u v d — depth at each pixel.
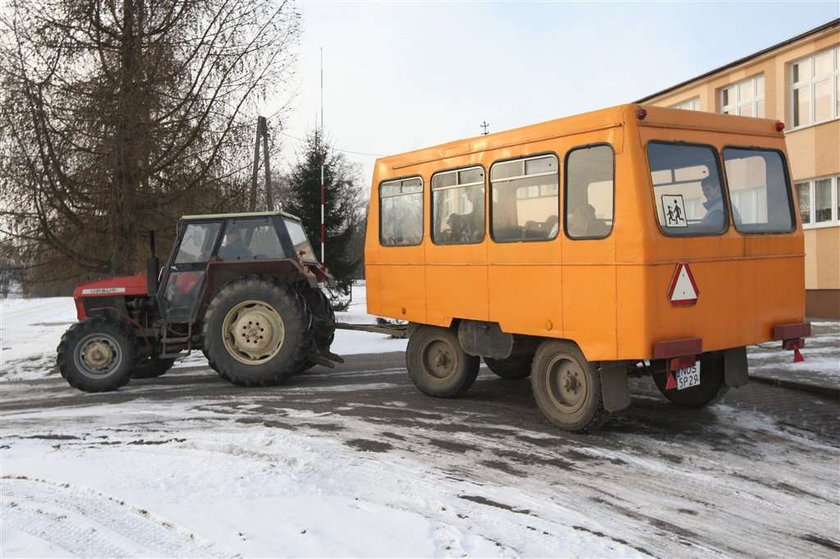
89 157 11.30
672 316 5.58
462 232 7.27
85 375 8.66
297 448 5.45
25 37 10.92
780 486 4.84
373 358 11.30
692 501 4.54
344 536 3.79
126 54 11.55
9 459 5.45
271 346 8.66
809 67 16.67
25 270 12.16
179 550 3.64
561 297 6.09
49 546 3.70
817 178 16.48
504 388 8.48
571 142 6.01
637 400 7.59
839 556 3.73
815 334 12.22
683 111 5.87
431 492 4.61
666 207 5.64
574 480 4.93
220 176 12.46
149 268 9.05
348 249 20.48
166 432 6.30
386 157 8.45
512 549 3.68
